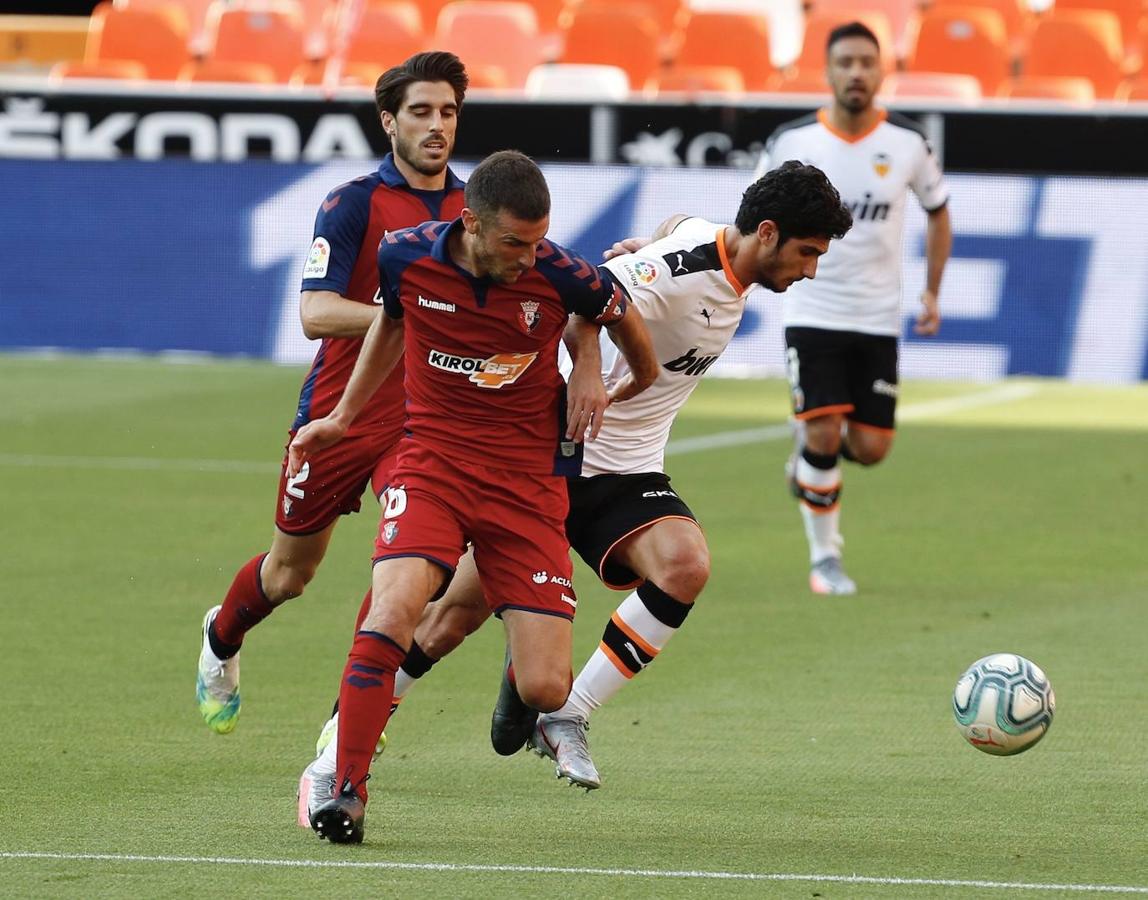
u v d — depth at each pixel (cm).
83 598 2878
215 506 3759
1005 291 5872
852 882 1512
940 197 3256
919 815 1764
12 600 2858
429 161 1947
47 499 3831
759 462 4419
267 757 1988
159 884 1481
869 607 2886
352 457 1978
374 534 3575
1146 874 1547
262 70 6694
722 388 5809
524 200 1587
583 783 1770
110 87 6244
